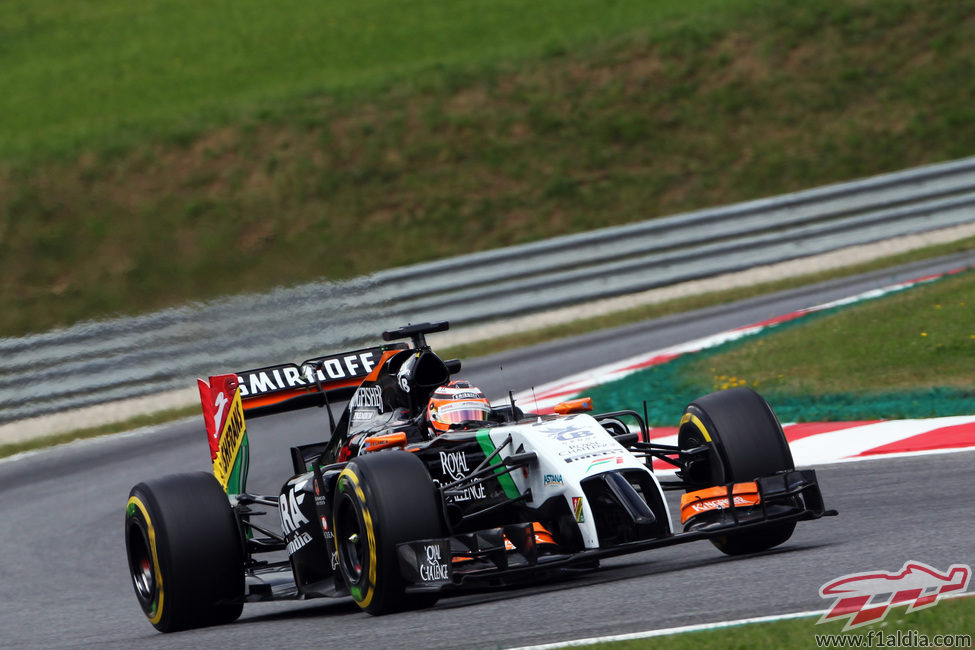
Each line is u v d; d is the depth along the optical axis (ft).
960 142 272.10
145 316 214.28
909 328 148.87
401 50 331.36
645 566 76.07
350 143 285.43
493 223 264.52
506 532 65.62
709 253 229.04
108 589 100.01
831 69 297.33
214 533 78.89
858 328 153.79
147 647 72.59
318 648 61.67
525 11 349.00
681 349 171.94
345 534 70.64
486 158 281.95
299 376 89.92
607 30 324.39
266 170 277.03
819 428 119.24
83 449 172.86
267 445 154.71
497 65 312.09
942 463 97.76
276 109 299.38
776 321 178.29
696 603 59.41
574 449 68.74
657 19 326.65
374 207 266.77
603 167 278.46
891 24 307.17
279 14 367.86
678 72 302.66
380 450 70.95
